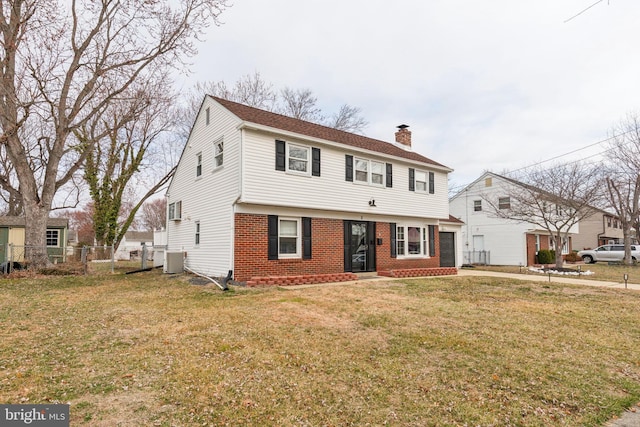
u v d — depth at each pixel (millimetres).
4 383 3662
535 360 4719
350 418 3174
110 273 15078
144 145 24844
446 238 20750
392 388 3791
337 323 6285
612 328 6453
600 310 7934
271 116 14250
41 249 14281
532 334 5910
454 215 28078
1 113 13586
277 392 3617
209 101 14078
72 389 3564
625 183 23109
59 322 6246
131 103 18016
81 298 8703
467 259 25484
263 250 11977
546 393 3783
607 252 27031
